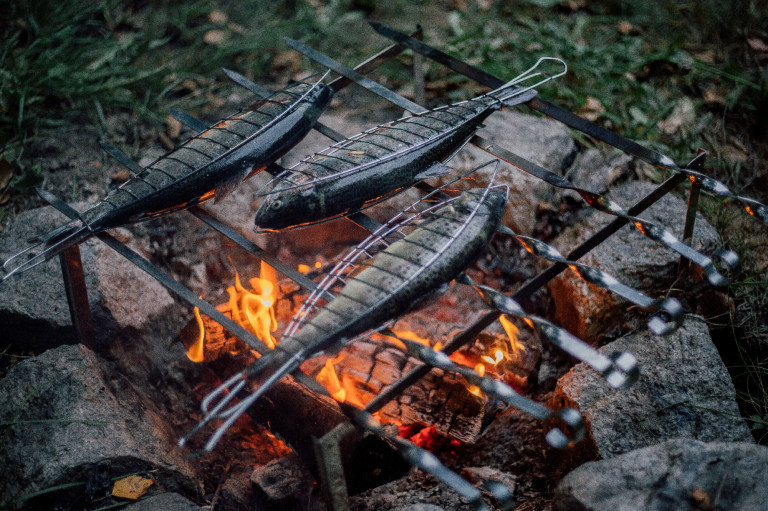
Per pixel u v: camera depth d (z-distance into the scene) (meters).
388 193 2.76
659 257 3.28
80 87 4.41
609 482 2.22
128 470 2.55
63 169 4.06
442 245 2.39
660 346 2.86
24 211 3.82
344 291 2.29
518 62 4.95
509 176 3.80
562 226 3.87
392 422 2.93
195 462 2.93
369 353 3.10
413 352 2.17
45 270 3.27
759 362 3.11
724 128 4.54
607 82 4.80
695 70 4.90
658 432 2.61
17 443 2.60
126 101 4.47
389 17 5.50
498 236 3.90
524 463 2.95
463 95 4.67
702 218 3.50
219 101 4.67
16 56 4.48
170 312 3.51
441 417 2.94
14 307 3.12
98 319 3.13
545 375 3.37
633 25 5.38
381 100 4.68
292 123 2.93
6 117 4.15
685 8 5.49
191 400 3.28
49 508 2.45
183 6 5.30
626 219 2.61
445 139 2.84
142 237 3.73
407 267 2.32
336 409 2.61
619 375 2.05
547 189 3.88
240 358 3.06
